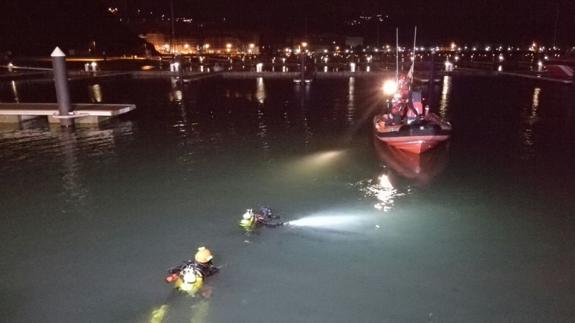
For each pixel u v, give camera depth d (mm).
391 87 23734
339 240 10648
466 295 8539
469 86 45781
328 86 47031
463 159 17594
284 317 7902
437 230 11203
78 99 37375
